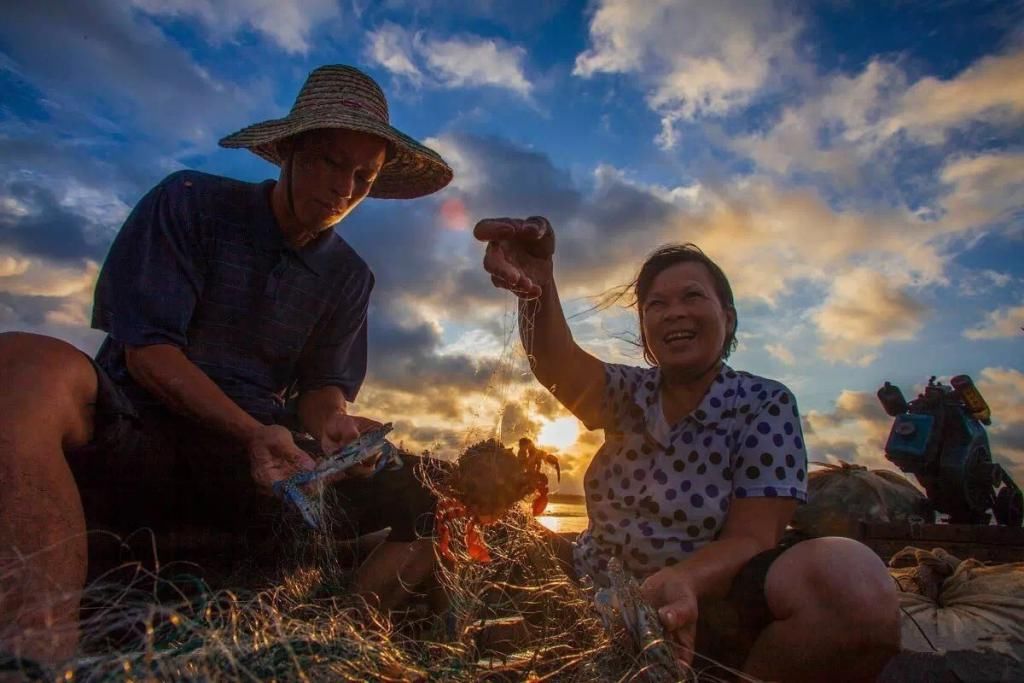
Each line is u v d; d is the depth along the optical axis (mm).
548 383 1248
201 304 1295
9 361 875
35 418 828
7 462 783
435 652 804
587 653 785
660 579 895
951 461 2398
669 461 1117
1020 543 2027
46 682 507
